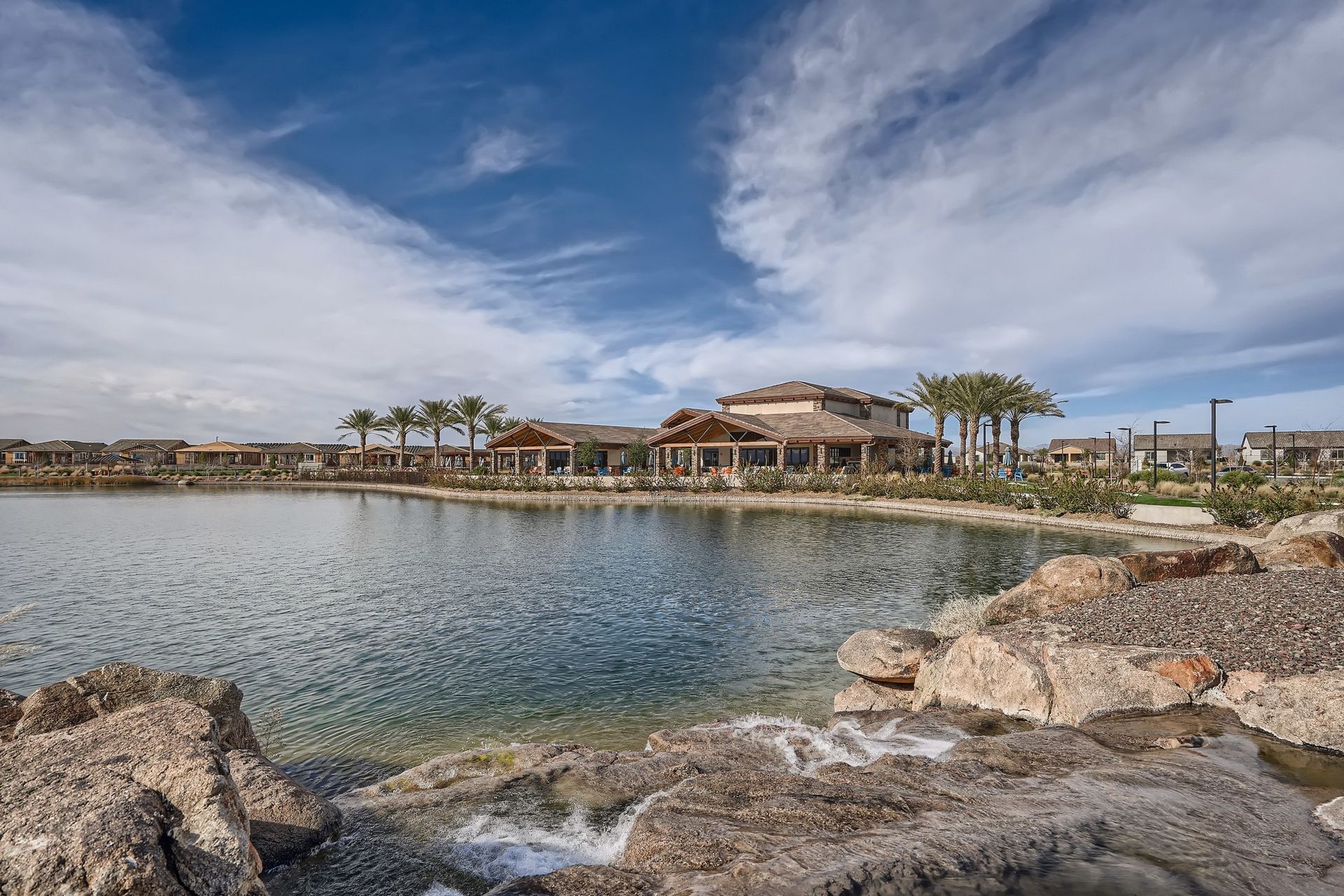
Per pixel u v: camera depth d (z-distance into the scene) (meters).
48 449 106.00
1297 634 7.58
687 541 26.39
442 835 5.45
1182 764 5.65
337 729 8.85
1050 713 7.47
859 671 9.78
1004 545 24.27
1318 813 4.70
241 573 20.11
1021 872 3.96
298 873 4.93
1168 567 11.59
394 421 84.94
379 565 21.47
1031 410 54.06
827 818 4.82
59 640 12.99
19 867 2.77
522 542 26.64
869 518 34.44
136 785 3.41
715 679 10.63
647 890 3.99
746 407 64.94
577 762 6.84
